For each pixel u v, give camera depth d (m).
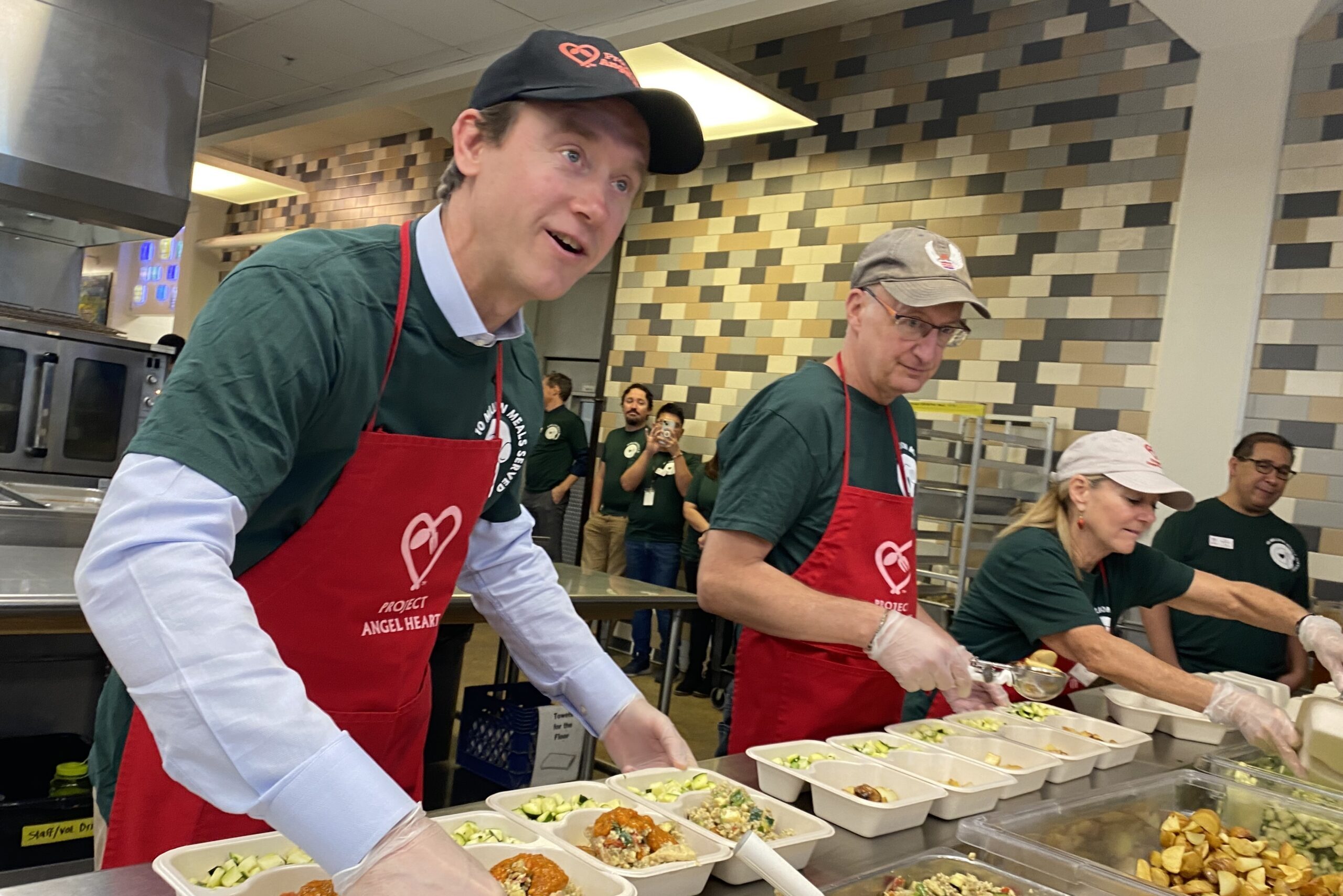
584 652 1.32
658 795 1.23
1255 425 4.06
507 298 1.04
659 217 6.34
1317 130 3.97
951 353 4.96
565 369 6.98
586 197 0.92
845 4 5.31
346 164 8.75
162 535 0.74
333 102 5.03
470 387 1.10
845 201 5.44
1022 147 4.80
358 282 0.96
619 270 6.54
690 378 6.09
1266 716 1.74
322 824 0.69
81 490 3.37
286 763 0.70
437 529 1.11
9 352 3.74
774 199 5.77
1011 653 2.10
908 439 1.91
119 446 4.06
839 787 1.42
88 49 3.63
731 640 5.47
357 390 0.97
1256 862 1.26
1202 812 1.39
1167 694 1.82
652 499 5.62
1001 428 4.76
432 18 3.91
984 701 2.03
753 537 1.67
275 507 0.99
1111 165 4.52
